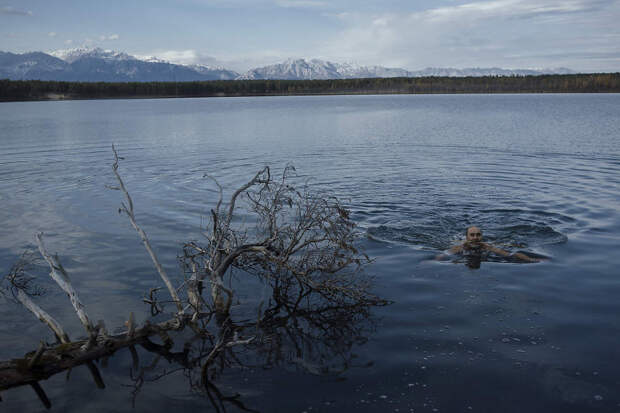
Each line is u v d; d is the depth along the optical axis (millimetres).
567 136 26875
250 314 6164
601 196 11883
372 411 4070
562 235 8898
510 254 7969
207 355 5199
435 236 9141
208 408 4195
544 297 6277
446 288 6672
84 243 8930
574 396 4184
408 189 13398
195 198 12562
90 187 14023
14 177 15633
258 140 27047
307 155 20547
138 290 6875
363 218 10445
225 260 7105
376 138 27625
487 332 5383
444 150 21812
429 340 5250
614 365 4652
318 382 4543
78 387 4609
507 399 4184
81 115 54344
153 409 4203
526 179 14477
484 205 11430
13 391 4559
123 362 5094
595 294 6328
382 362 4852
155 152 21875
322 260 7273
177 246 8703
